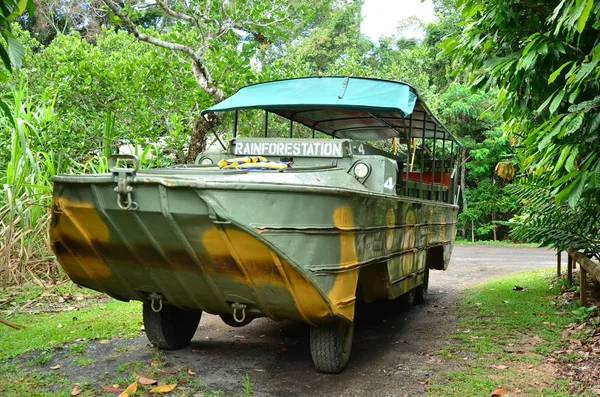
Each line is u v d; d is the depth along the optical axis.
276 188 3.56
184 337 5.20
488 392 4.02
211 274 3.99
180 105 10.28
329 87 5.63
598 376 4.28
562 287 8.06
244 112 9.82
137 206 3.71
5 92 10.95
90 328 5.75
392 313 7.02
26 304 6.79
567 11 3.70
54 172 8.34
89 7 27.39
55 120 8.97
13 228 7.47
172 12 9.02
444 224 7.62
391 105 5.12
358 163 4.90
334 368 4.43
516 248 17.94
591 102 3.82
